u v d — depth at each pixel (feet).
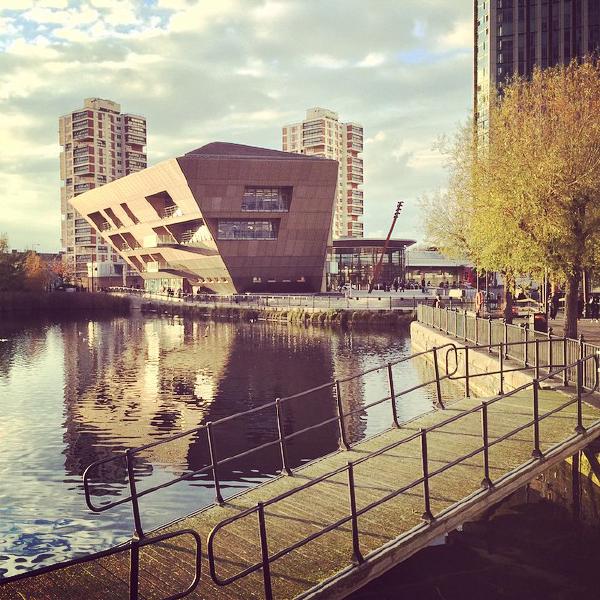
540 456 33.76
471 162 107.24
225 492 47.55
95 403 84.33
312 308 211.61
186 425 70.69
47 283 414.21
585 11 271.49
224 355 134.41
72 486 49.78
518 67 278.26
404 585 29.60
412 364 114.42
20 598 21.89
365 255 339.16
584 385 47.21
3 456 58.44
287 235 293.23
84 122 613.11
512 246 76.95
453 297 196.85
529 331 61.46
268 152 289.53
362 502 29.71
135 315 293.02
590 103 76.43
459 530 35.65
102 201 386.11
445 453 35.76
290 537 26.40
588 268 77.51
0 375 111.04
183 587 22.65
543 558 32.07
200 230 301.02
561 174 69.41
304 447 59.88
